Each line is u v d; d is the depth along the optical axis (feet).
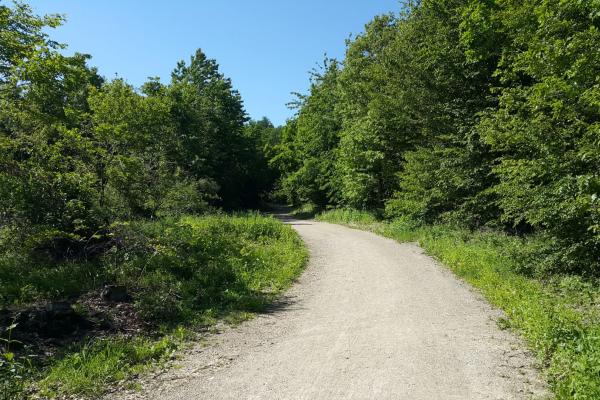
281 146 179.52
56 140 41.16
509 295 30.96
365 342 23.20
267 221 65.67
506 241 47.60
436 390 17.29
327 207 137.59
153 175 52.54
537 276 36.55
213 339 24.35
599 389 15.02
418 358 20.74
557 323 22.54
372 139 90.27
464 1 58.75
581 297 30.30
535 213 38.04
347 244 61.72
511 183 40.55
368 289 35.53
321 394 17.10
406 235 63.82
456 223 61.05
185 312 28.04
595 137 32.94
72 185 37.81
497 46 49.75
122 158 45.34
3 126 36.96
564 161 35.63
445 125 63.72
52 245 37.50
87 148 43.19
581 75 29.14
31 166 36.04
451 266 43.27
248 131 231.91
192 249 41.68
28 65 34.19
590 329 21.40
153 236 42.01
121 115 53.52
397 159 89.86
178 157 100.94
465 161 59.62
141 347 22.13
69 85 38.47
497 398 16.58
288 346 22.91
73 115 42.93
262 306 31.04
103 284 30.86
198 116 132.77
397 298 32.50
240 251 45.14
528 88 39.93
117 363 20.11
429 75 65.36
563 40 31.12
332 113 134.21
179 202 63.05
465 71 59.62
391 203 74.49
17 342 20.58
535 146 38.17
